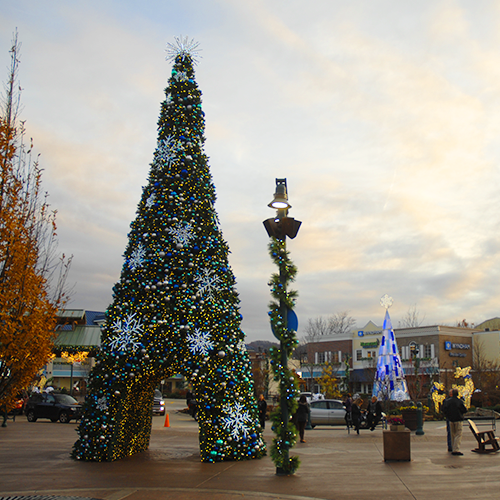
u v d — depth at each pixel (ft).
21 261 30.71
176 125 48.88
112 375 43.98
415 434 72.23
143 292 45.34
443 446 56.75
